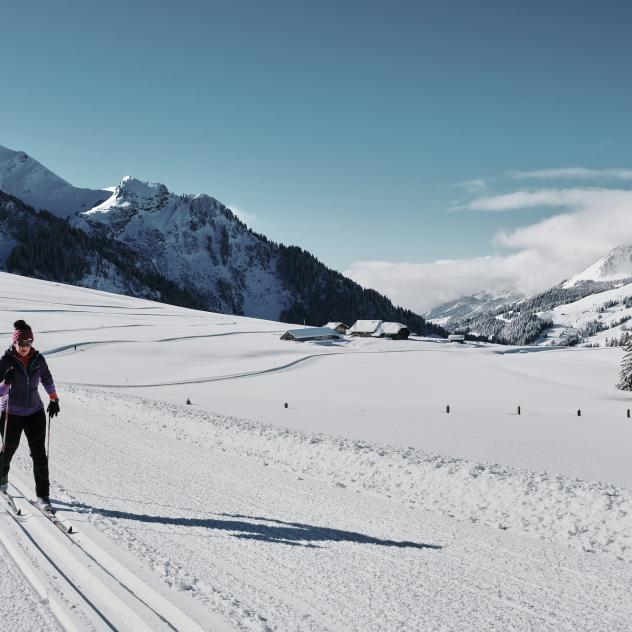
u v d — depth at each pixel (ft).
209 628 12.92
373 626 13.55
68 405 63.98
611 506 23.71
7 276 605.31
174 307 568.82
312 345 359.87
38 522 20.84
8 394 22.70
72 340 305.94
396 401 179.01
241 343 344.49
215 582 15.94
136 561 17.12
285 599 14.98
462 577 17.01
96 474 30.01
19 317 383.24
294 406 128.57
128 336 336.49
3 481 24.20
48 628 13.08
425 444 69.31
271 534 20.80
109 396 74.08
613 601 15.42
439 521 23.47
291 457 37.47
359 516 23.77
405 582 16.47
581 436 86.53
